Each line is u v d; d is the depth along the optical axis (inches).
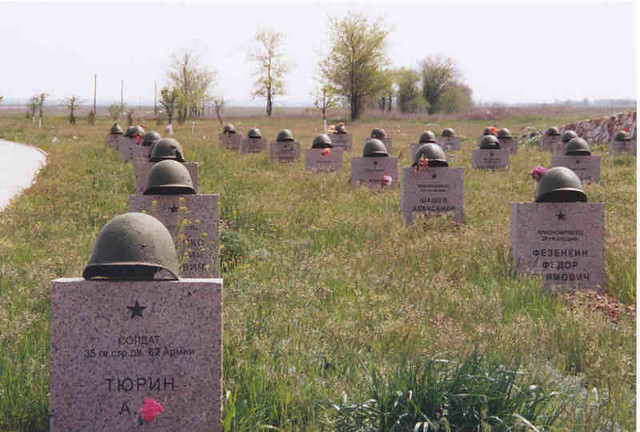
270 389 177.0
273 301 249.3
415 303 261.9
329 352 206.7
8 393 166.2
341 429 157.8
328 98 2790.4
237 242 356.8
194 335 159.0
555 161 722.8
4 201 561.9
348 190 613.3
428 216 475.8
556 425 156.6
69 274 282.5
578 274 321.1
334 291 283.6
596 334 225.6
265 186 640.4
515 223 326.6
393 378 169.5
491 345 204.4
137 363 158.1
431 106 3686.0
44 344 205.3
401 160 910.4
